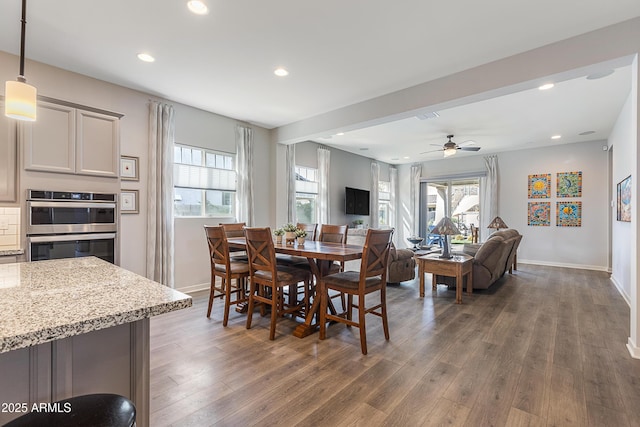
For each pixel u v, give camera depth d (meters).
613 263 5.46
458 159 8.49
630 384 2.10
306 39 2.79
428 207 9.29
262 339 2.82
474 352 2.58
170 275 4.19
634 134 2.52
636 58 2.47
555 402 1.90
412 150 7.71
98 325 0.87
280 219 5.68
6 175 2.67
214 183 4.84
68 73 3.41
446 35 2.72
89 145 3.07
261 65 3.28
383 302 2.85
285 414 1.78
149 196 4.03
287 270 3.13
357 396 1.95
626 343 2.76
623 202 4.52
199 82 3.71
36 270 1.61
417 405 1.87
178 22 2.54
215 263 3.40
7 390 0.91
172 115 4.25
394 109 3.97
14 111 1.59
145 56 3.09
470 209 8.55
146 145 4.05
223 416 1.76
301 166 6.60
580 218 6.66
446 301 4.11
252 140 5.38
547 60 2.87
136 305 0.99
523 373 2.24
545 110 4.66
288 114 4.90
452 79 3.47
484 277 4.50
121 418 0.89
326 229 4.10
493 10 2.38
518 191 7.43
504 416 1.77
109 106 3.71
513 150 7.48
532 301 4.10
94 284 1.29
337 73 3.46
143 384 1.14
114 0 2.26
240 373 2.22
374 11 2.40
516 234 5.69
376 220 8.70
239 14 2.43
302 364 2.36
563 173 6.87
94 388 1.05
